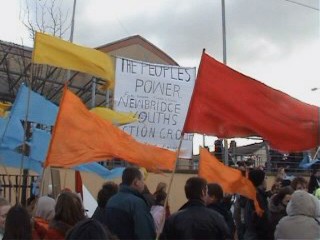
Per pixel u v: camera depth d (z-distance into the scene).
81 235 3.44
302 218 5.02
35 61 6.61
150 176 14.64
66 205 4.64
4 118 8.56
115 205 5.30
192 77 11.14
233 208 7.90
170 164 7.89
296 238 4.97
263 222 6.40
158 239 5.18
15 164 8.38
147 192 7.47
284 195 6.65
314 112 5.85
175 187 15.05
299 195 5.11
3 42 17.80
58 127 5.77
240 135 5.81
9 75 16.22
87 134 5.87
